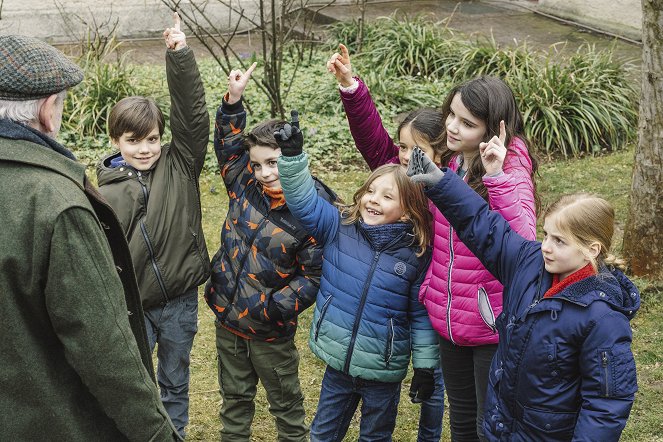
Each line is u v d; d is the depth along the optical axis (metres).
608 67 8.16
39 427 2.06
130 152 3.13
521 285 2.53
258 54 9.70
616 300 2.36
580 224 2.36
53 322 1.98
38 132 2.04
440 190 2.62
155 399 2.14
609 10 10.66
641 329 4.48
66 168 2.04
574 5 11.10
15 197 1.95
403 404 3.95
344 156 7.03
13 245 1.94
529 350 2.44
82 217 1.97
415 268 3.03
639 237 4.90
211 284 3.34
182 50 3.12
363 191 3.05
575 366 2.40
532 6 11.85
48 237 1.93
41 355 2.03
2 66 1.97
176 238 3.18
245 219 3.22
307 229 3.04
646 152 4.75
